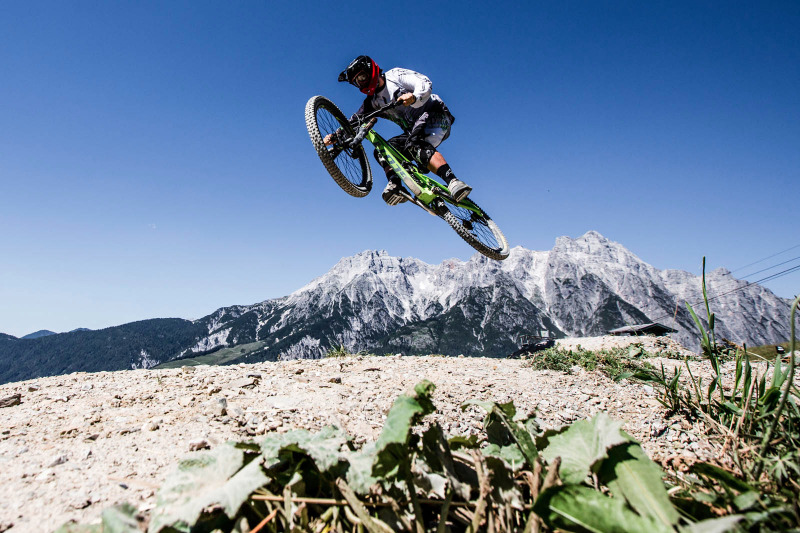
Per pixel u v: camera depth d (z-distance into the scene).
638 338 16.84
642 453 1.67
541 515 1.48
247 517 1.74
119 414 4.12
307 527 1.65
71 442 3.30
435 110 5.73
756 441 2.64
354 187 5.70
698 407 3.74
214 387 5.23
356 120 5.85
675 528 1.36
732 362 9.20
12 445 3.22
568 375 7.94
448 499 1.67
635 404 5.56
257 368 6.84
